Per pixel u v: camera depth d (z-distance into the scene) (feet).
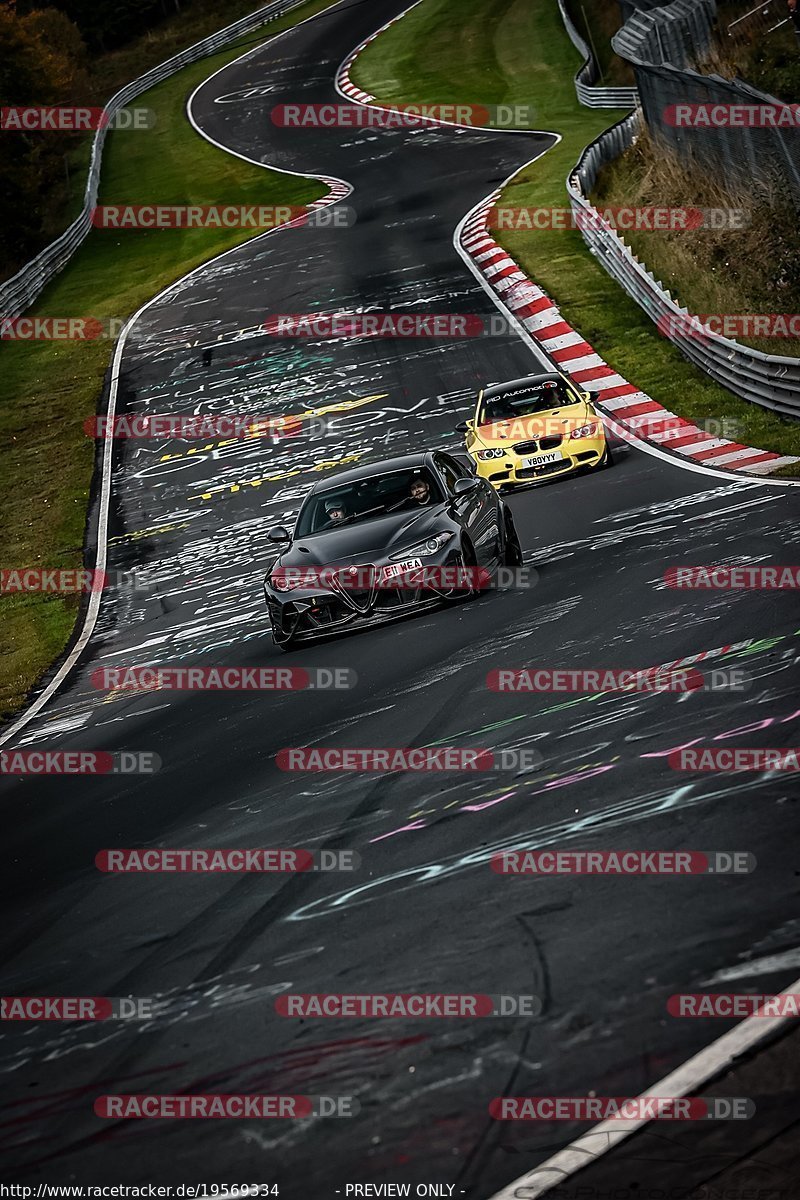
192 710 118.42
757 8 361.92
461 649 107.86
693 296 278.87
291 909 59.82
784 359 199.11
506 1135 37.70
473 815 66.59
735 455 190.70
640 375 260.83
